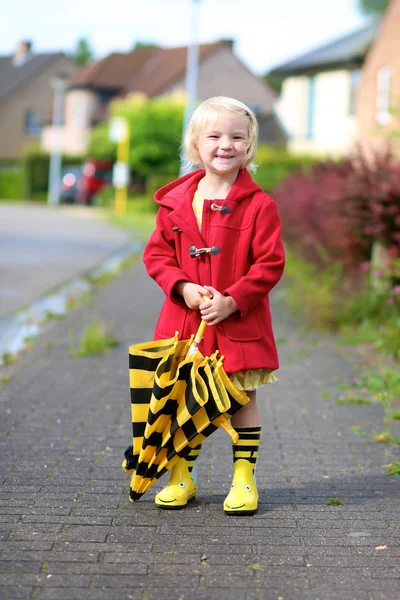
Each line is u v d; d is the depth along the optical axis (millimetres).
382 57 32094
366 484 5492
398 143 13383
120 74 71812
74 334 11227
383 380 8438
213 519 4793
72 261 21297
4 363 9344
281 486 5438
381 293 11633
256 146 4883
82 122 72375
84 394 7969
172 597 3842
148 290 16094
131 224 36625
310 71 46500
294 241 19297
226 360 4703
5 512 4824
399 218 10680
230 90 65062
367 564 4230
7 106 82562
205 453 6121
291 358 9789
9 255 21969
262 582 4016
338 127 44531
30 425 6805
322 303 11969
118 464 5797
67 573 4051
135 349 4711
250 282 4652
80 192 56656
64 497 5102
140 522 4719
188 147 4957
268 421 7125
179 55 68000
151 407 4602
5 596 3799
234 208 4781
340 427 6953
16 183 66625
